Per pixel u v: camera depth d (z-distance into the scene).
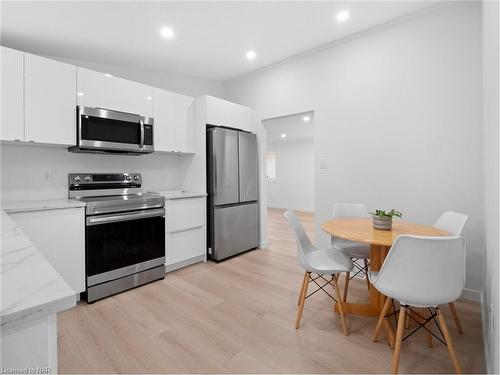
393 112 2.59
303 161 8.48
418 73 2.44
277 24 2.56
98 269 2.30
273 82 3.60
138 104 2.86
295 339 1.72
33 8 2.14
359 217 2.48
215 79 4.08
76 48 2.83
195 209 3.18
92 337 1.73
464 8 2.21
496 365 1.04
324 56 3.06
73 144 2.43
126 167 3.17
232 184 3.46
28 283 0.56
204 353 1.58
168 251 2.89
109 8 2.20
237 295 2.36
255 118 3.87
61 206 2.12
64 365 1.47
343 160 2.94
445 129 2.32
